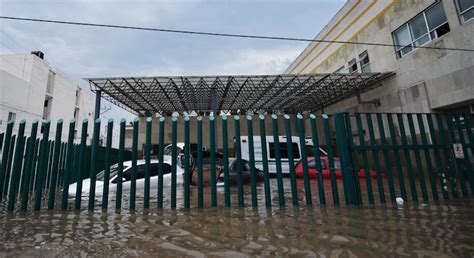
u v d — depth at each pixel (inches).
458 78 399.2
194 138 748.6
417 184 295.9
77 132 1274.6
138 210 157.8
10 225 123.0
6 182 217.3
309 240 98.0
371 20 587.5
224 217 136.5
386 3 543.8
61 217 139.8
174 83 569.0
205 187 276.7
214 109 600.1
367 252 85.7
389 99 540.4
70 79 1212.5
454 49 384.8
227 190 167.2
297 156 485.4
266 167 168.7
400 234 104.3
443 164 189.0
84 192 235.3
